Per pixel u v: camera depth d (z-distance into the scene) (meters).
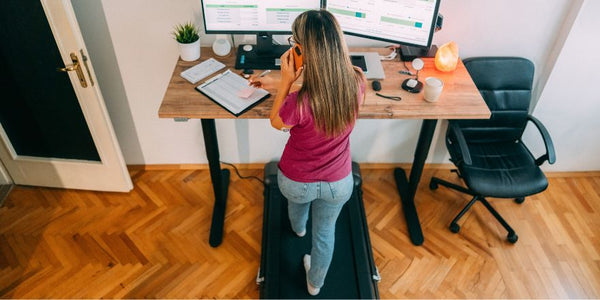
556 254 2.57
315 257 2.00
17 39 2.28
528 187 2.40
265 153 3.02
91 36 2.39
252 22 2.19
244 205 2.82
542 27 2.40
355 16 2.19
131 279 2.40
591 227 2.73
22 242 2.56
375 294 2.27
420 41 2.16
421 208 2.83
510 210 2.82
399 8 2.10
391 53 2.40
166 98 2.04
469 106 2.07
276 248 2.41
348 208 2.63
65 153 2.78
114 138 2.61
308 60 1.38
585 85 2.57
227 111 1.97
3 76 2.43
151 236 2.62
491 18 2.37
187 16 2.34
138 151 2.98
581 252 2.59
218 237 2.58
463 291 2.39
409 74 2.27
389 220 2.75
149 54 2.48
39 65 2.38
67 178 2.83
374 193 2.93
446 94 2.14
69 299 2.30
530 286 2.42
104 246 2.56
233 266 2.48
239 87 2.09
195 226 2.69
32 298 2.30
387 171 3.10
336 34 1.37
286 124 1.48
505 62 2.46
